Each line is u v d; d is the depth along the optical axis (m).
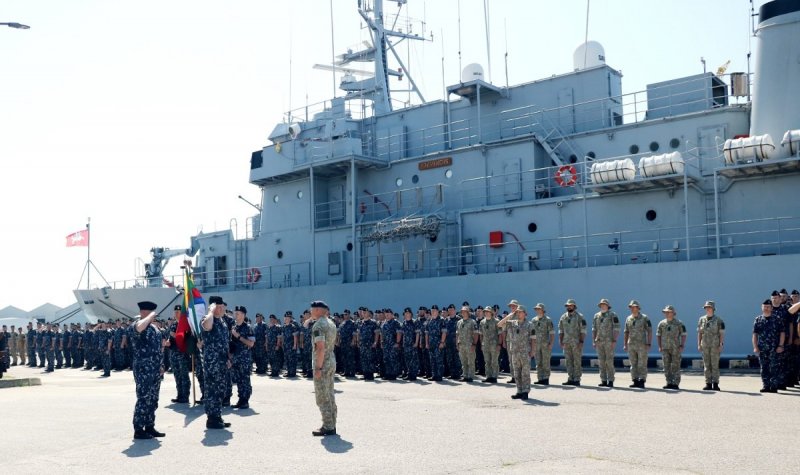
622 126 22.98
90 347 29.86
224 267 33.66
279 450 9.28
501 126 26.44
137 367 10.55
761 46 20.48
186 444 9.96
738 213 20.38
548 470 7.64
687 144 21.83
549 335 17.45
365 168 28.77
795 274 18.25
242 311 14.50
